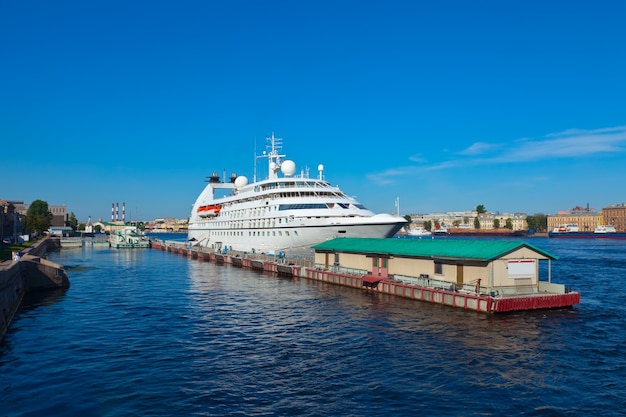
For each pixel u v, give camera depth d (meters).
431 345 32.62
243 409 22.41
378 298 50.94
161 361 29.61
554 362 29.02
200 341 34.34
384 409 22.36
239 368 28.20
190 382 25.91
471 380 26.02
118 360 29.83
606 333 35.66
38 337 35.69
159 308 47.34
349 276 59.41
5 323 38.28
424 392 24.38
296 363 29.08
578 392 24.41
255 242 90.75
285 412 22.08
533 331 36.09
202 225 124.06
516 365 28.47
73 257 119.94
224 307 47.66
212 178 133.25
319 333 36.31
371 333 36.03
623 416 21.67
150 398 23.70
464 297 43.34
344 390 24.67
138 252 141.12
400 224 71.25
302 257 79.94
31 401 23.38
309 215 76.12
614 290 57.69
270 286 62.38
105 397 23.84
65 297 54.59
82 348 32.59
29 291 58.72
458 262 46.25
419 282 49.91
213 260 104.56
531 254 44.94
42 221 190.38
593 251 134.88
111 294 56.78
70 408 22.55
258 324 39.72
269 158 99.62
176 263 101.00
